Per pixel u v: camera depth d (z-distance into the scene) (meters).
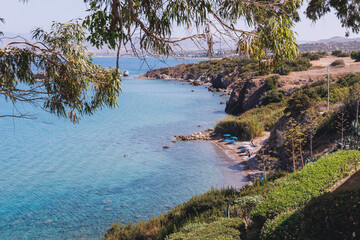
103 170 36.38
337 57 109.31
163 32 7.32
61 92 8.74
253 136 46.53
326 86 53.88
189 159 39.34
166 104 87.69
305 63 87.69
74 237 22.36
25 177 34.78
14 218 25.28
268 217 10.79
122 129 58.38
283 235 8.98
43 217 25.44
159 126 59.94
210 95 104.50
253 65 113.19
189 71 162.25
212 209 18.94
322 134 30.34
